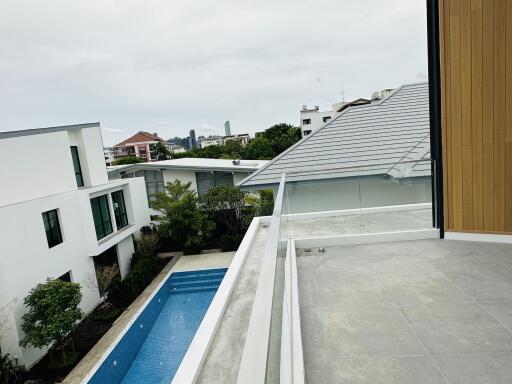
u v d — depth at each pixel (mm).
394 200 4918
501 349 2020
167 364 8328
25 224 8516
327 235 4320
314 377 1912
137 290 11328
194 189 18188
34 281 8648
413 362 1968
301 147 8328
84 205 10984
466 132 3734
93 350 8242
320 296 2889
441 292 2764
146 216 16438
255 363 773
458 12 3572
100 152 13328
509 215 3650
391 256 3664
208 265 13469
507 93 3473
